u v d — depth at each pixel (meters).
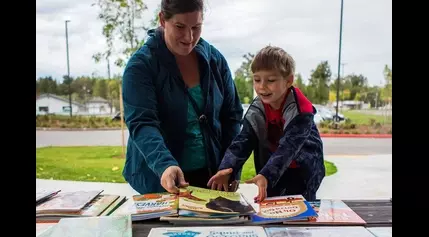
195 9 1.12
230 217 0.90
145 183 1.26
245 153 1.23
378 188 2.55
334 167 3.14
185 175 1.28
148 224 0.91
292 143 1.15
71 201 1.06
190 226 0.88
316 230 0.85
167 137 1.24
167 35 1.17
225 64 1.35
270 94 1.20
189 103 1.24
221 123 1.36
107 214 0.98
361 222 0.90
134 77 1.17
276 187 1.23
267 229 0.86
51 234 0.82
